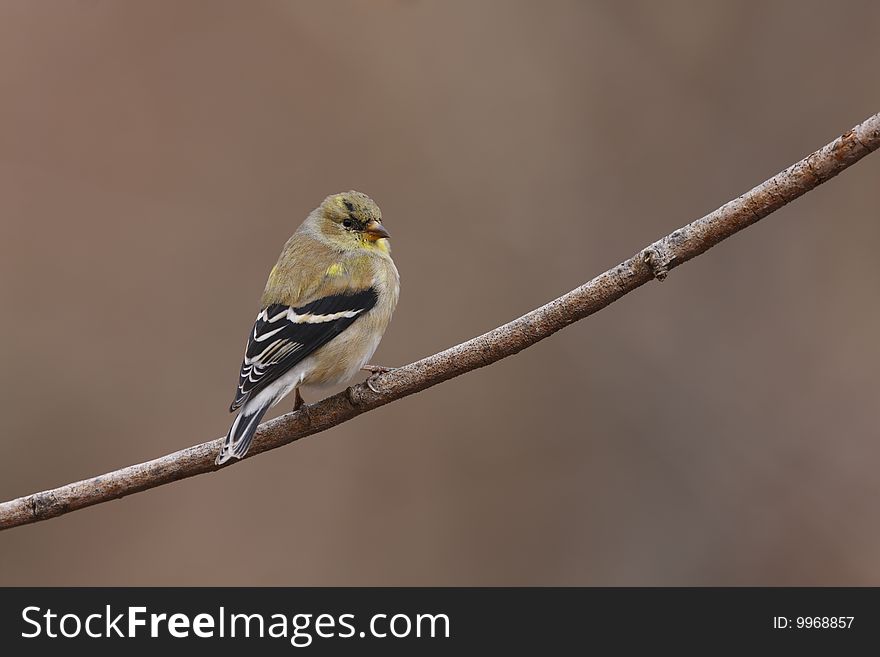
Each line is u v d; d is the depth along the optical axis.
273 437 7.54
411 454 13.27
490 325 13.73
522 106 14.51
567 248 13.98
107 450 12.79
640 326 13.50
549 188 14.21
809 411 12.70
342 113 14.24
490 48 14.70
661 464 12.93
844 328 12.94
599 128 14.36
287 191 13.98
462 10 14.83
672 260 6.54
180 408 13.05
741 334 13.23
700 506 12.61
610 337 13.52
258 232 13.80
